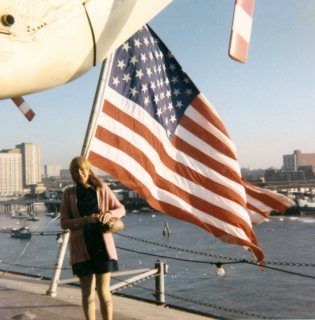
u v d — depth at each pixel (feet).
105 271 11.04
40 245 362.53
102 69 19.20
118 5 7.84
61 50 7.14
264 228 449.48
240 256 293.84
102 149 18.99
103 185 11.39
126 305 17.17
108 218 10.64
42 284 22.00
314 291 197.06
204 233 415.64
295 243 342.23
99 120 19.03
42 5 6.91
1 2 6.53
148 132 20.01
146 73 20.31
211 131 21.01
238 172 20.81
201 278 234.99
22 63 6.73
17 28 6.66
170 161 20.59
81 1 7.35
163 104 20.70
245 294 199.52
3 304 16.07
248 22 7.98
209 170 20.62
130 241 384.06
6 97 6.90
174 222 530.68
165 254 313.12
